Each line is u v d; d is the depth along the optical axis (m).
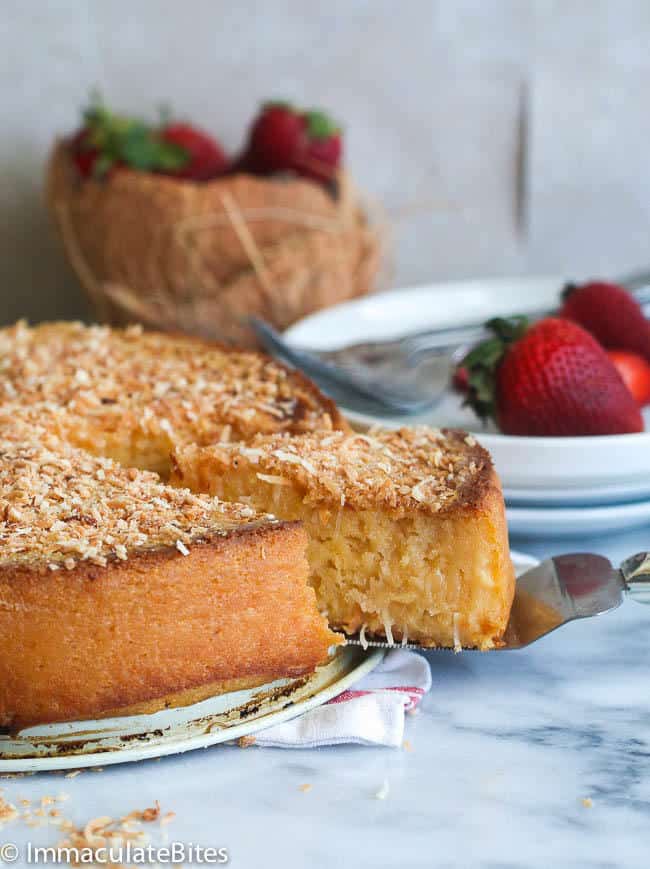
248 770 0.46
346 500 0.49
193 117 0.79
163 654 0.46
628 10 0.81
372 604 0.50
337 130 0.73
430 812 0.45
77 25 0.77
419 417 0.62
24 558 0.46
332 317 0.69
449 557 0.49
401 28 0.80
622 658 0.50
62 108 0.78
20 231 0.79
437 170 0.82
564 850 0.43
